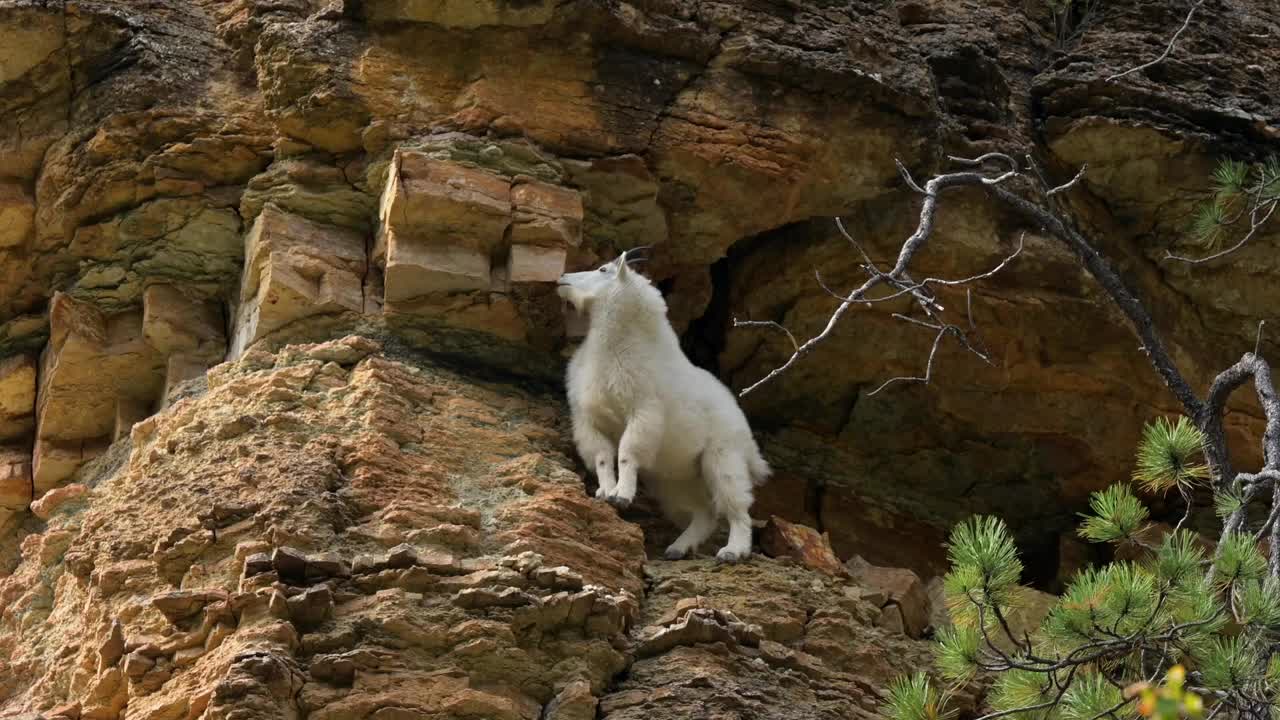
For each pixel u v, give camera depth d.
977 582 16.53
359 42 25.59
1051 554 29.53
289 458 21.16
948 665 16.69
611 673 19.69
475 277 24.33
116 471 25.52
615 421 23.48
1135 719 15.71
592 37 25.62
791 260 27.45
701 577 22.34
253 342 24.48
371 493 20.88
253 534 20.12
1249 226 27.78
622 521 22.19
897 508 28.97
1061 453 28.66
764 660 20.72
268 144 26.05
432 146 24.73
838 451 28.91
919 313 27.38
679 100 26.06
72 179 26.02
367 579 19.25
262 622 18.67
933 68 28.03
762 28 26.62
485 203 24.38
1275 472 18.34
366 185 25.38
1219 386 21.55
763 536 24.19
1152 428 20.22
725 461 23.56
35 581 24.00
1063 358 27.75
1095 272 22.30
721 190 26.23
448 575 19.56
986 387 27.98
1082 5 30.86
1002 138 27.72
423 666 18.67
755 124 26.14
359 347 23.72
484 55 25.64
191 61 26.72
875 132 26.56
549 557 20.75
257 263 24.94
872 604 23.48
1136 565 17.16
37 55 26.19
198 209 25.97
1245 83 29.28
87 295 26.61
